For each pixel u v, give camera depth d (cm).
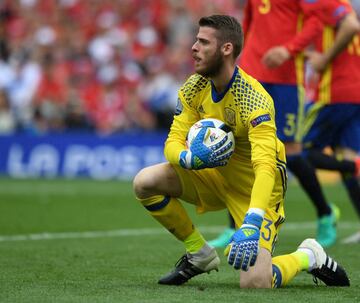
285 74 2594
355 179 2864
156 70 6041
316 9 2539
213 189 1820
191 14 6650
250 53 2627
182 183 1797
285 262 1759
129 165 5519
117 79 5931
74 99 5822
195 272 1814
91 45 6169
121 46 6134
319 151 2834
